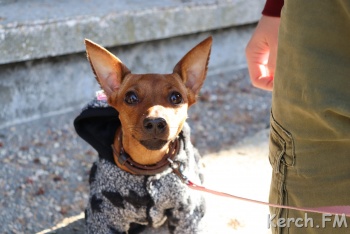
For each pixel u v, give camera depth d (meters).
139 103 1.02
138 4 1.97
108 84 1.07
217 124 1.91
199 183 1.14
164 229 1.26
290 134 0.88
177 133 1.03
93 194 1.13
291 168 0.90
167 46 2.08
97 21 1.82
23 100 1.80
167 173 1.08
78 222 1.42
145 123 0.99
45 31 1.74
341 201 0.86
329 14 0.83
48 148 1.71
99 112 1.10
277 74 0.89
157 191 1.08
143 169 1.07
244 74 2.25
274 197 0.94
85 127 1.12
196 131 1.86
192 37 2.14
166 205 1.09
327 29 0.83
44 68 1.82
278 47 0.89
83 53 1.88
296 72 0.86
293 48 0.85
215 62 2.23
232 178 1.54
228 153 1.66
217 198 1.45
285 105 0.88
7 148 1.69
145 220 1.11
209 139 1.82
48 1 1.93
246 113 2.00
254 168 1.58
